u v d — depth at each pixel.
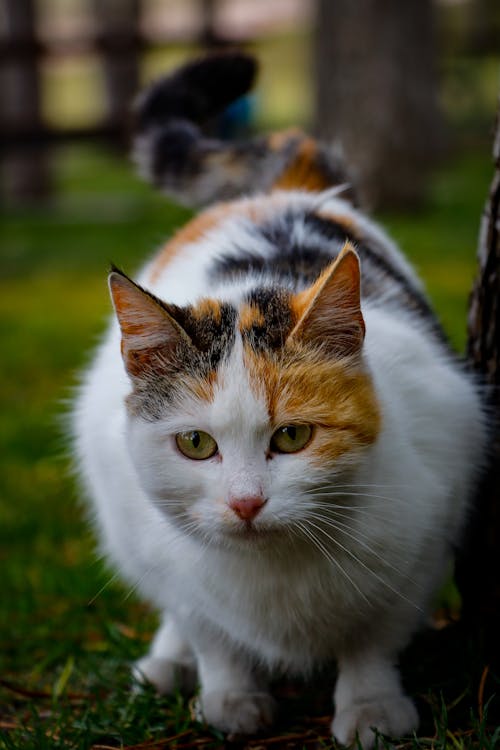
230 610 3.19
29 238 13.90
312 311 2.88
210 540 2.96
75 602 4.27
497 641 3.53
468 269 9.68
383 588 3.10
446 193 15.16
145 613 4.25
